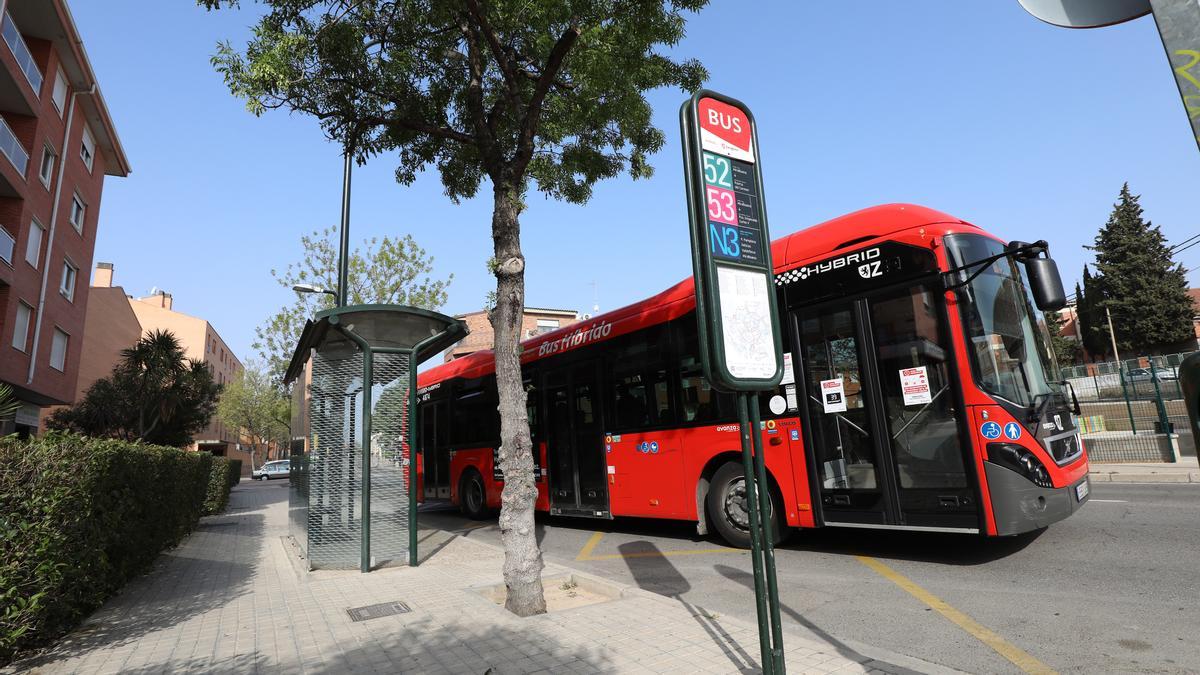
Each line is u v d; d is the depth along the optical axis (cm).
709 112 337
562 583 655
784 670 315
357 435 808
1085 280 5491
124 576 654
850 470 690
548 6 679
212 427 6219
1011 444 592
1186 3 130
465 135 756
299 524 957
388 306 779
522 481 575
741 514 805
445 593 626
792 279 764
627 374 980
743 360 317
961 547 730
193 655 453
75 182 2389
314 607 587
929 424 636
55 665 436
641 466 938
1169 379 1958
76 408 2286
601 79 813
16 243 1923
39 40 2112
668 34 790
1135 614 472
